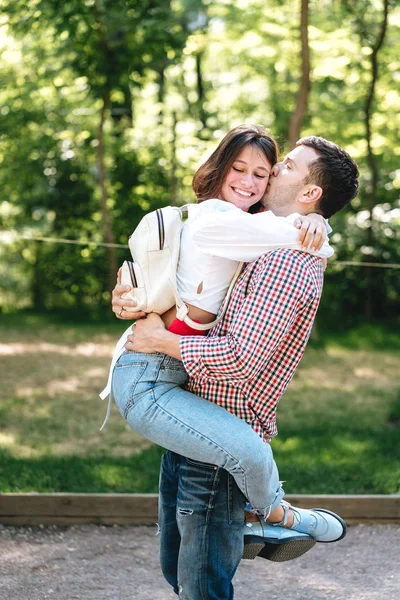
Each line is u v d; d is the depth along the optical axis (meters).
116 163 15.86
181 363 2.88
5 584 4.18
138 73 13.03
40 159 15.48
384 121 14.47
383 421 7.70
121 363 2.94
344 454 6.50
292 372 2.90
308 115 15.20
